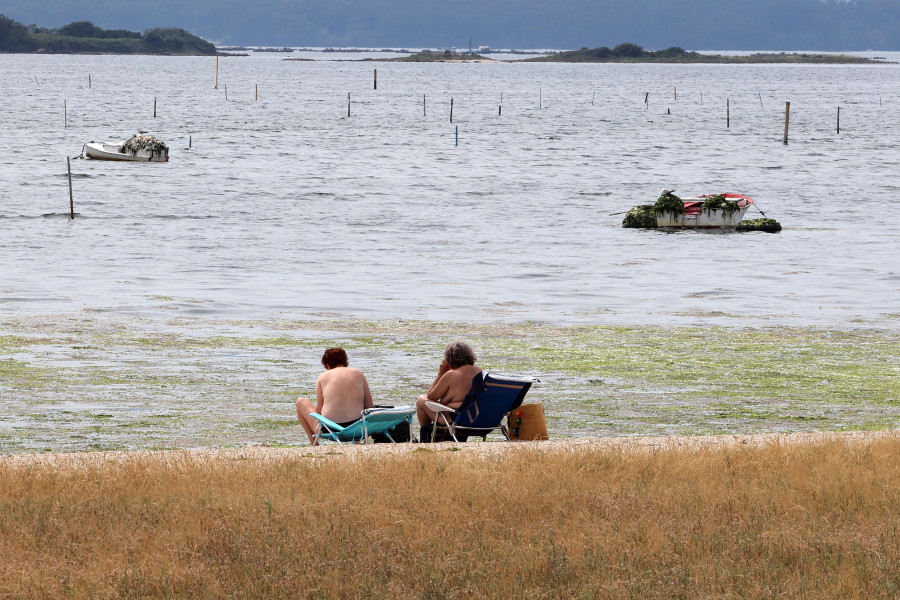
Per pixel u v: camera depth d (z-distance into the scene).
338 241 145.25
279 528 32.91
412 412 48.44
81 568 29.91
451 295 103.88
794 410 60.72
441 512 34.66
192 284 108.31
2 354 73.19
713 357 75.75
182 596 27.84
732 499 36.44
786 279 116.31
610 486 37.94
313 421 48.84
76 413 58.22
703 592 28.28
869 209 191.62
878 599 28.00
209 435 54.00
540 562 30.25
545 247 142.88
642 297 103.75
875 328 87.50
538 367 72.12
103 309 92.00
